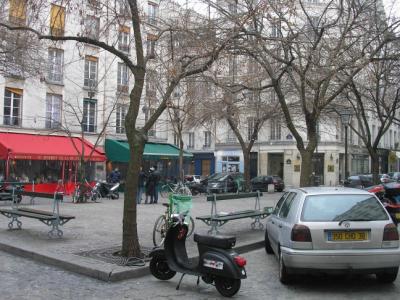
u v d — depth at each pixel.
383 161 56.19
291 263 6.62
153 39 10.63
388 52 17.09
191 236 11.30
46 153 27.52
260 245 10.78
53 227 10.75
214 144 48.50
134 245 8.46
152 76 14.30
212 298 6.47
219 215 11.73
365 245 6.53
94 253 8.81
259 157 46.16
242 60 14.52
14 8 11.52
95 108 32.19
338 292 6.74
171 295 6.61
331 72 12.29
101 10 9.60
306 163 13.98
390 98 23.00
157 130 36.75
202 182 32.75
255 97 25.56
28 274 7.72
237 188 32.66
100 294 6.62
